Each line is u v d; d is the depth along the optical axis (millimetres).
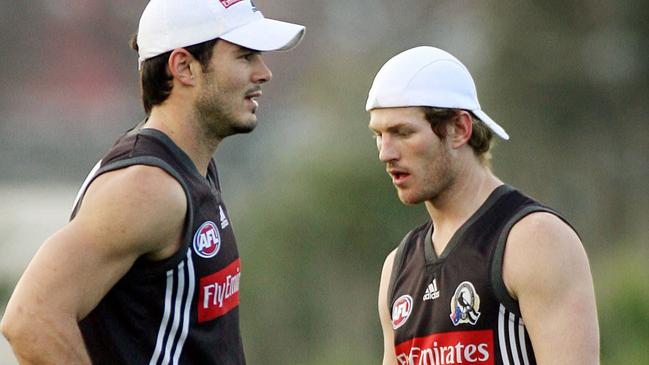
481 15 85750
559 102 81438
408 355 17156
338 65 74562
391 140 16953
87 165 148750
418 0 104188
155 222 15805
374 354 63031
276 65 132500
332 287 64312
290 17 133000
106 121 159750
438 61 17031
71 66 166125
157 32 16844
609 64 81812
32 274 15570
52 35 167875
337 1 124312
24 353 15484
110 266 15766
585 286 16156
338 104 71125
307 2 132500
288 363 63188
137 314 16234
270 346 63188
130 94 163500
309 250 64562
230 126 17016
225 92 16844
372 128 17188
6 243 94812
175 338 16391
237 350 17234
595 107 81562
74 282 15562
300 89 98938
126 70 167625
